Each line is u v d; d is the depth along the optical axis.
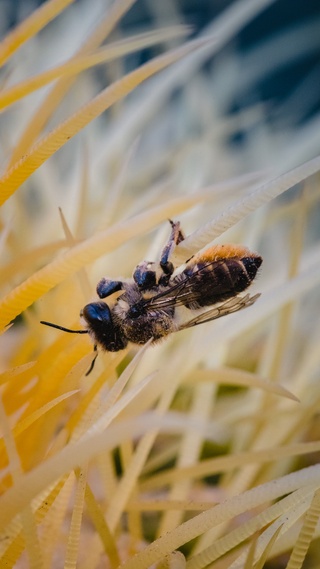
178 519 0.09
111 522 0.08
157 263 0.09
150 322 0.09
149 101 0.12
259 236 0.12
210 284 0.09
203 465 0.09
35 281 0.07
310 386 0.10
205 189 0.08
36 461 0.08
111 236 0.07
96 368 0.08
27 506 0.07
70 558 0.07
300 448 0.08
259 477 0.10
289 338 0.11
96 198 0.11
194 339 0.09
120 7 0.08
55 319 0.09
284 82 0.23
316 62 0.23
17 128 0.12
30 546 0.07
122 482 0.08
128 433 0.07
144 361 0.10
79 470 0.07
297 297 0.10
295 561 0.07
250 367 0.11
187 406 0.10
